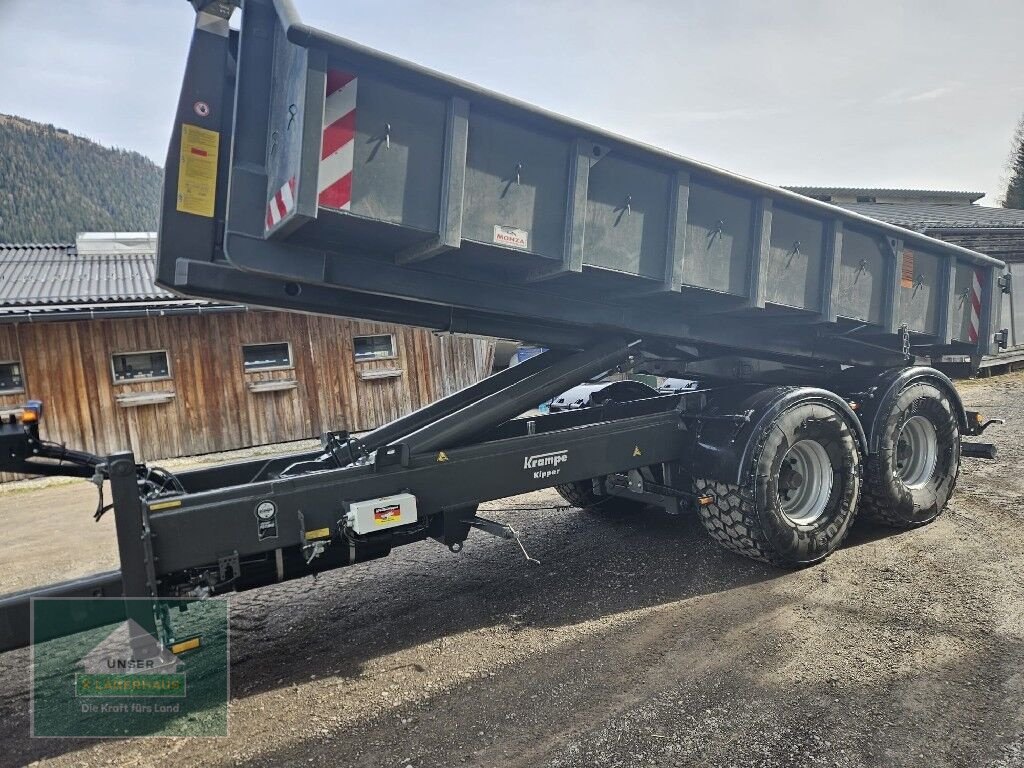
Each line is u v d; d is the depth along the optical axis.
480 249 2.99
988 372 15.16
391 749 2.48
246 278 3.13
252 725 2.68
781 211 4.04
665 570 4.21
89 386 10.29
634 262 3.43
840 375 5.13
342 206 2.58
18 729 2.72
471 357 13.58
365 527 2.99
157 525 2.61
